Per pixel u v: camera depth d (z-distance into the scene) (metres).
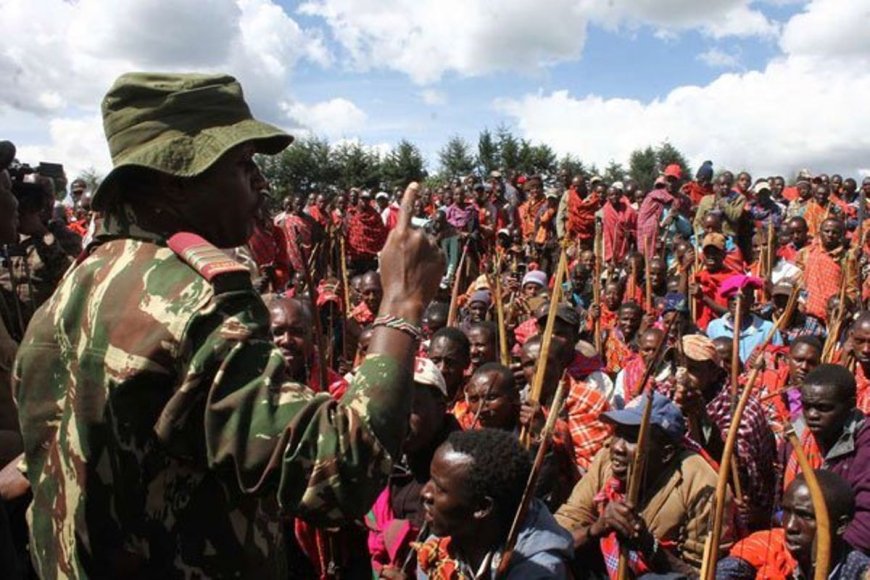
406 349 1.77
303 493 1.62
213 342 1.64
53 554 1.81
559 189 17.14
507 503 2.66
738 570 3.46
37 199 4.95
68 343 1.80
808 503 3.19
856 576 3.20
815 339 5.58
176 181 1.82
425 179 37.16
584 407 4.66
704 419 4.53
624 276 10.05
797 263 10.51
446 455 2.68
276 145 1.97
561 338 5.18
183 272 1.73
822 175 16.02
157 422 1.67
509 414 3.97
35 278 4.93
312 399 1.67
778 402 5.55
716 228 10.23
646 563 3.16
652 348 5.50
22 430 1.88
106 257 1.85
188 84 1.84
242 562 1.78
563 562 2.65
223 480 1.74
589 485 3.78
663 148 45.19
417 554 2.95
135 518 1.72
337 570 3.63
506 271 11.27
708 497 3.49
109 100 1.86
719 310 8.45
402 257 1.83
